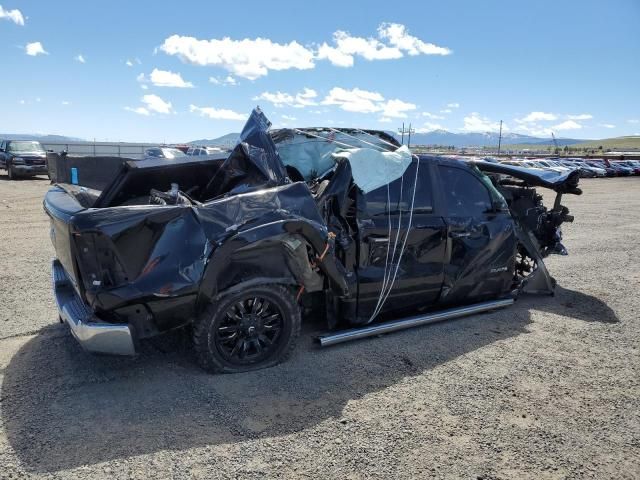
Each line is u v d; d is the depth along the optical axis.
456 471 2.81
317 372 3.93
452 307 5.34
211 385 3.66
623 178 42.34
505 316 5.47
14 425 3.09
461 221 5.03
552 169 6.55
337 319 4.48
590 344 4.73
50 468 2.71
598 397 3.72
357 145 5.25
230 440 3.01
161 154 19.88
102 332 3.29
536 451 3.03
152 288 3.35
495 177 6.65
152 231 3.36
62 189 4.41
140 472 2.70
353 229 4.35
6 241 8.59
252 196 3.77
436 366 4.13
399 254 4.59
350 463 2.84
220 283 3.59
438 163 5.05
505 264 5.50
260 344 3.94
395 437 3.11
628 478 2.82
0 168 23.06
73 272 3.52
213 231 3.52
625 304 6.04
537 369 4.15
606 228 12.10
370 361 4.17
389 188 4.59
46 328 4.66
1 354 4.09
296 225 3.76
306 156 5.09
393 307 4.74
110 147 40.41
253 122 4.39
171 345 4.31
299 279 3.92
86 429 3.07
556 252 6.61
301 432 3.12
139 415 3.24
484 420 3.35
